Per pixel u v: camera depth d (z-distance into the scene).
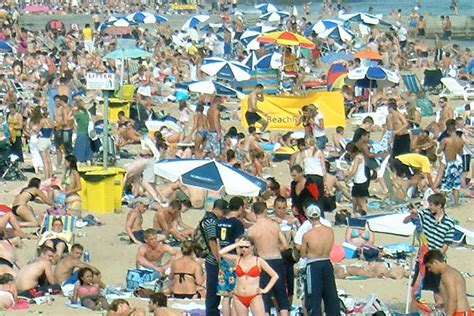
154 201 38.81
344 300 26.31
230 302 23.06
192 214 37.78
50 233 30.80
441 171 39.31
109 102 52.88
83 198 38.12
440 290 22.17
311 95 54.50
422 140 44.44
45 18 113.31
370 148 40.56
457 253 33.28
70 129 44.03
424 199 37.69
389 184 39.28
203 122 44.84
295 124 53.56
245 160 44.66
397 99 59.69
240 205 23.41
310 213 23.27
